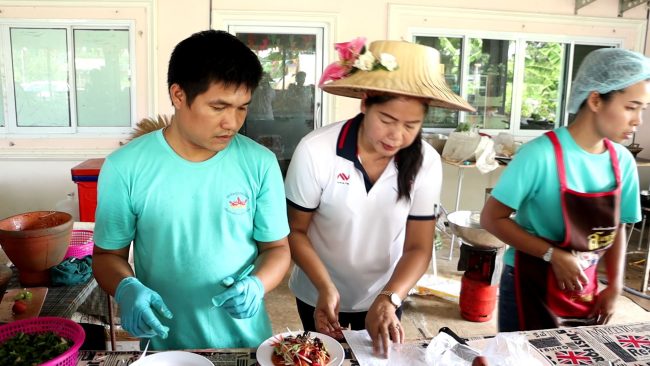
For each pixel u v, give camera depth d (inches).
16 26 153.9
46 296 60.0
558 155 52.6
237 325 46.8
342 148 51.8
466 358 41.8
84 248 70.3
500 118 183.9
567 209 53.2
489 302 112.7
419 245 55.4
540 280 56.1
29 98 158.9
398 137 44.8
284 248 47.4
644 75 47.7
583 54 183.6
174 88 38.7
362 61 45.5
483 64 178.2
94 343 67.1
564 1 177.2
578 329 48.4
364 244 56.1
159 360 39.7
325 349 42.4
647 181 195.8
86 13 154.5
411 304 122.0
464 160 153.4
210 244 43.9
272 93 170.7
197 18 159.9
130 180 41.8
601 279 119.0
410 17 169.5
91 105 162.1
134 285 38.8
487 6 173.5
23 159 160.4
